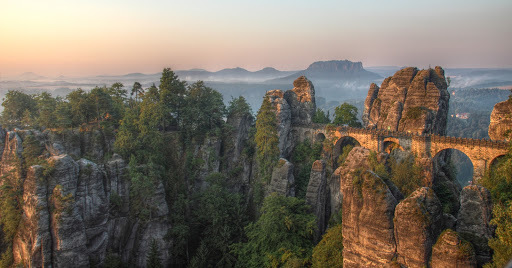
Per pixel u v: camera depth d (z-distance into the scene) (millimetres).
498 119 68500
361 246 40875
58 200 66500
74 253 66125
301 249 62406
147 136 87000
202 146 95188
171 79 98062
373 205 39344
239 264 69375
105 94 95062
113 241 75250
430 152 72438
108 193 75625
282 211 67062
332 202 77562
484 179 61531
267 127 87812
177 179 88562
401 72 89812
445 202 68500
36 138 84125
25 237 68000
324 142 91000
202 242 75125
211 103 98688
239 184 96812
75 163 71188
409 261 36906
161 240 75188
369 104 100938
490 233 38656
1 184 80750
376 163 66938
